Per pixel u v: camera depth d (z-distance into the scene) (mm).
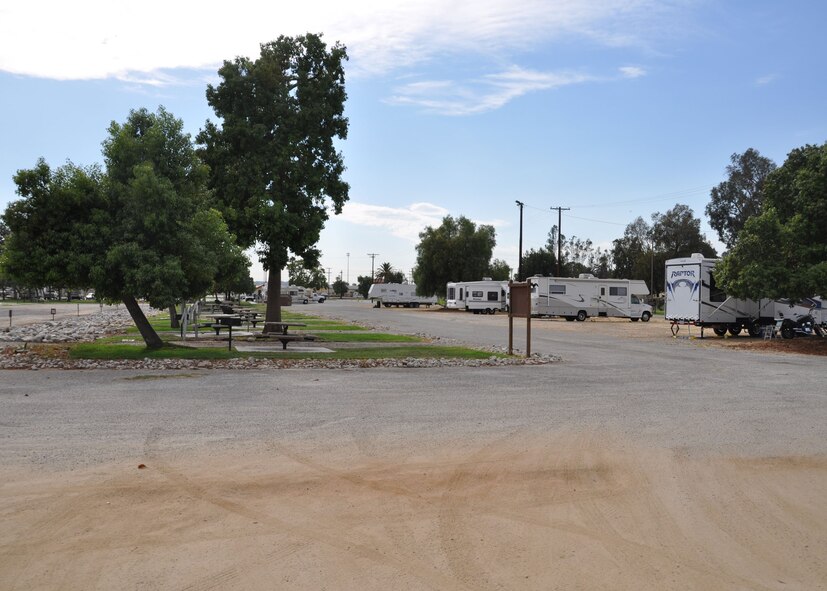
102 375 13195
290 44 23500
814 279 23797
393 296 77688
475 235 72688
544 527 5090
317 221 23109
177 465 6543
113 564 4301
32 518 5078
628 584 4133
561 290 46094
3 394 10711
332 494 5777
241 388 11727
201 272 16891
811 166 25156
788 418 9688
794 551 4699
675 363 17859
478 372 14867
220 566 4293
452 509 5457
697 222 88500
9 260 15617
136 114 17625
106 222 16234
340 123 23750
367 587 4027
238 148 22688
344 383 12625
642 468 6781
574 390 12180
